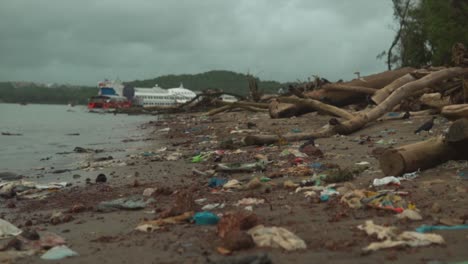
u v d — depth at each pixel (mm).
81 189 9836
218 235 5172
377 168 9219
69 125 40375
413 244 4414
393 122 17031
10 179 12016
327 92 24797
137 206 7293
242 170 10125
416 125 15859
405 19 39375
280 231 4883
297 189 7582
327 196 6789
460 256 4102
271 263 4020
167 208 7004
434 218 5391
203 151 15164
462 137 7945
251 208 6480
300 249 4508
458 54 16344
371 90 22812
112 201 7754
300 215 5898
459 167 8164
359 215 5715
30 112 87500
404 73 24719
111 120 51094
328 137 15125
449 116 10242
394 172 7969
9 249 5117
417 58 39156
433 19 32188
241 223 5211
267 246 4613
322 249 4496
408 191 6840
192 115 44562
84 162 15086
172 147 18000
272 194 7457
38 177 12281
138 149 18422
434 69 18375
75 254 4840
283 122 23391
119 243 5188
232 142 15406
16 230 6012
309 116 25938
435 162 8203
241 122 27781
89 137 26984
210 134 22719
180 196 6859
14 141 24594
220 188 8438
